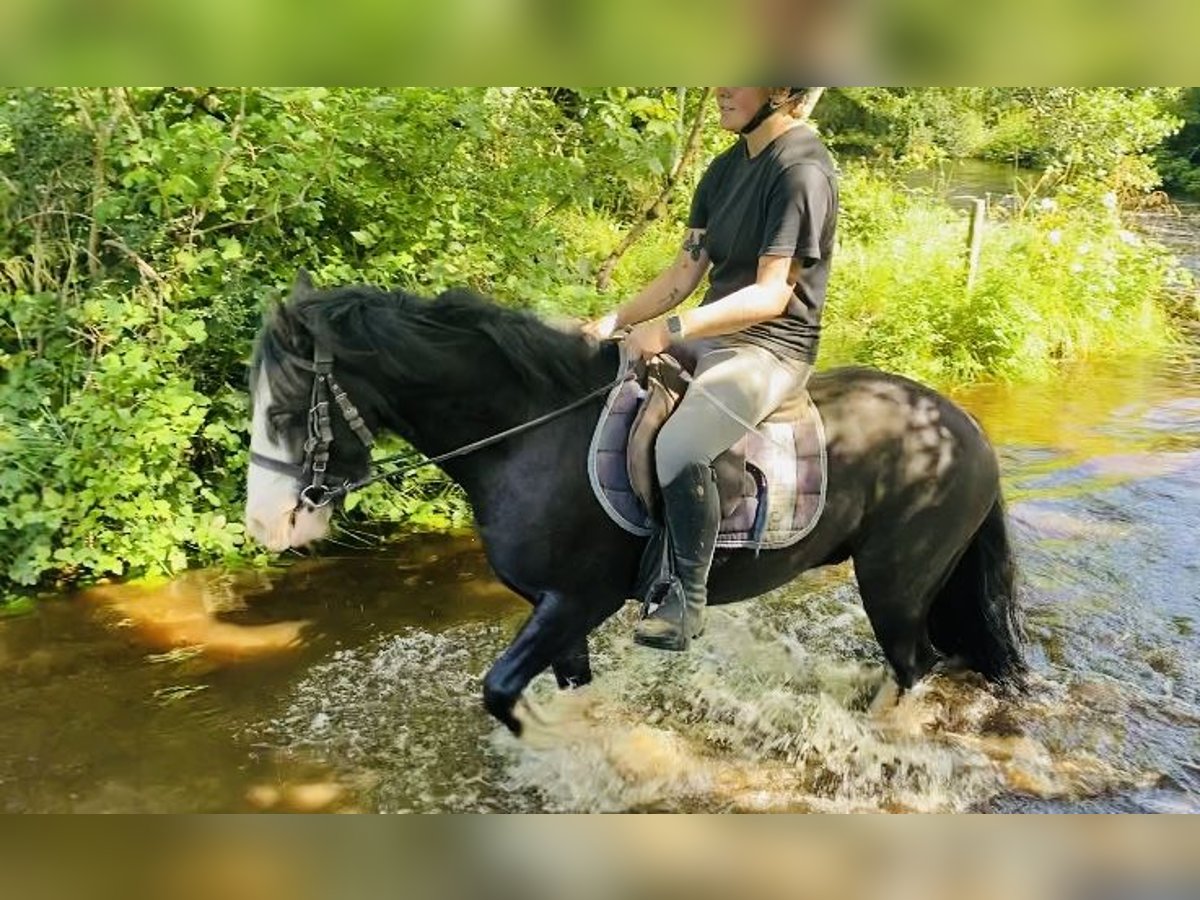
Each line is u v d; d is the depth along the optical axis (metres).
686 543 2.87
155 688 3.70
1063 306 9.34
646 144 6.34
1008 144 16.80
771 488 3.05
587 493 2.92
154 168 4.86
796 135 2.84
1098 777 3.31
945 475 3.26
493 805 3.13
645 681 3.88
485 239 5.81
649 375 2.98
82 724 3.47
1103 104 11.38
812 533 3.13
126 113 4.80
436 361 2.84
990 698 3.69
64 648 3.94
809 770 3.35
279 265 5.21
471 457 2.99
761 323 2.91
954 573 3.61
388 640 4.09
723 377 2.89
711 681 3.89
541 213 6.63
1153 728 3.58
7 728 3.44
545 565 2.95
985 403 7.63
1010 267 9.34
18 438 4.36
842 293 9.13
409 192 5.62
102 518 4.57
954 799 3.21
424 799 3.14
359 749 3.39
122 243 4.72
